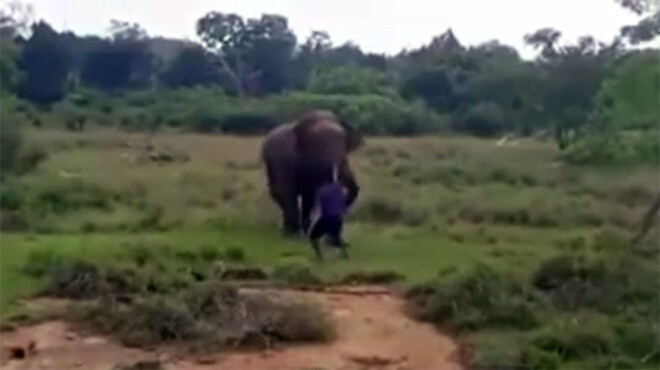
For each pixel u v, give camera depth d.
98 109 60.66
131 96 65.12
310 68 83.81
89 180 27.77
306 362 12.47
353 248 19.02
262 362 12.44
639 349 12.89
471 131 58.09
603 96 34.16
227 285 14.09
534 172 33.88
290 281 15.99
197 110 57.59
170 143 46.28
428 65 67.75
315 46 86.88
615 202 26.28
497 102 59.94
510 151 44.81
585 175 31.97
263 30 82.50
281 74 82.44
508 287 14.73
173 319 13.18
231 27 82.06
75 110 58.25
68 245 18.61
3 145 27.20
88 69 78.00
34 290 15.09
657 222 20.70
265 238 20.06
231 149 44.91
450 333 13.71
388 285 15.91
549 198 27.09
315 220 17.86
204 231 21.00
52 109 59.59
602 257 16.05
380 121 56.97
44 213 22.73
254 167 36.75
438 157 42.34
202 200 25.58
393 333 13.60
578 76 51.00
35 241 19.44
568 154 36.94
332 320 13.55
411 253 18.69
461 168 35.03
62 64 66.31
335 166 19.69
